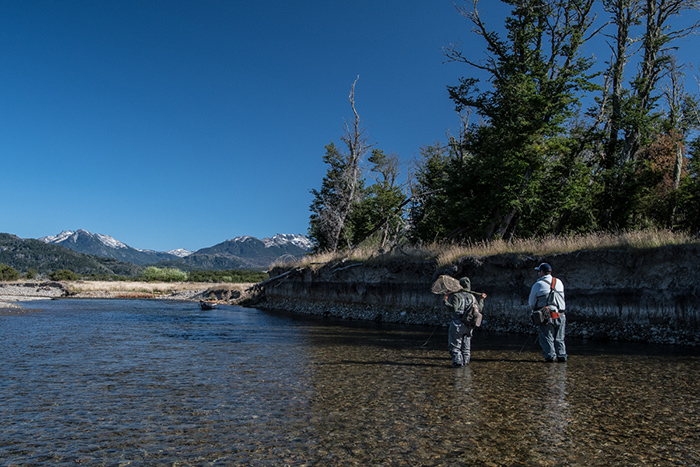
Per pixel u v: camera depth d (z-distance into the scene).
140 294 57.12
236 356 9.95
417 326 18.48
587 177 25.89
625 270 13.59
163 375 7.78
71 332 14.95
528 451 4.19
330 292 27.58
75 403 5.95
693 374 7.69
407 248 24.02
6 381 7.29
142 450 4.25
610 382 7.04
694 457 4.04
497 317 16.86
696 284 11.90
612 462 3.94
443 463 3.92
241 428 4.89
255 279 105.06
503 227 24.53
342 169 46.12
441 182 28.80
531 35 24.70
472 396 6.20
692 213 22.31
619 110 24.69
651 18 25.06
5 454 4.15
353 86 35.22
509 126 24.48
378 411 5.50
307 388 6.74
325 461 3.97
